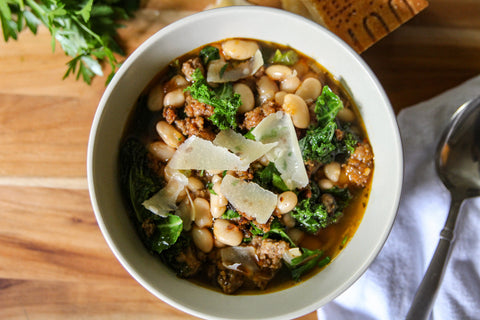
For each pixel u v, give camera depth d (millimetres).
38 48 337
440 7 336
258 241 284
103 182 270
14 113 334
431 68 334
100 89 335
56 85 335
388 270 321
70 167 332
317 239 289
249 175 277
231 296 280
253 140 277
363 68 268
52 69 336
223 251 286
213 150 272
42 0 320
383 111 270
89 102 335
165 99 286
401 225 324
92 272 328
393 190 263
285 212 277
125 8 333
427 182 324
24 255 330
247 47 288
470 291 317
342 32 320
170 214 278
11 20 326
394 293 317
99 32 330
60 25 327
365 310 320
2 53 336
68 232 330
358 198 290
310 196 284
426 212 322
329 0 319
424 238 321
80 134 334
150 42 268
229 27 281
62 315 326
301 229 289
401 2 318
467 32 336
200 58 292
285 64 294
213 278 286
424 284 295
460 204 314
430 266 300
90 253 329
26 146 333
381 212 270
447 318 316
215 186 280
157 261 281
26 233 330
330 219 289
